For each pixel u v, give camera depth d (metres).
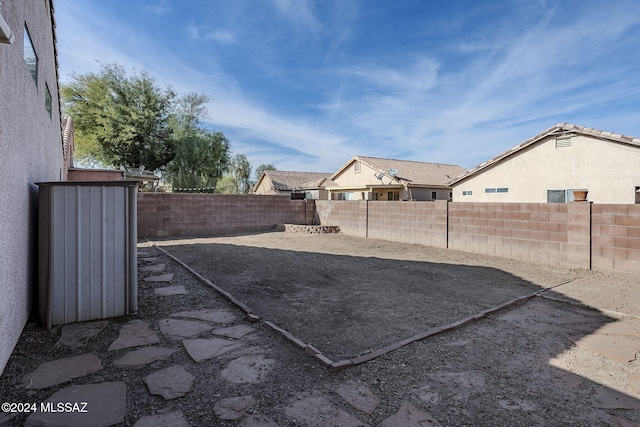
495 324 3.99
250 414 2.18
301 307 4.45
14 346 2.97
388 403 2.35
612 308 4.53
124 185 3.97
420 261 7.93
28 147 3.53
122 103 25.59
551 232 7.50
